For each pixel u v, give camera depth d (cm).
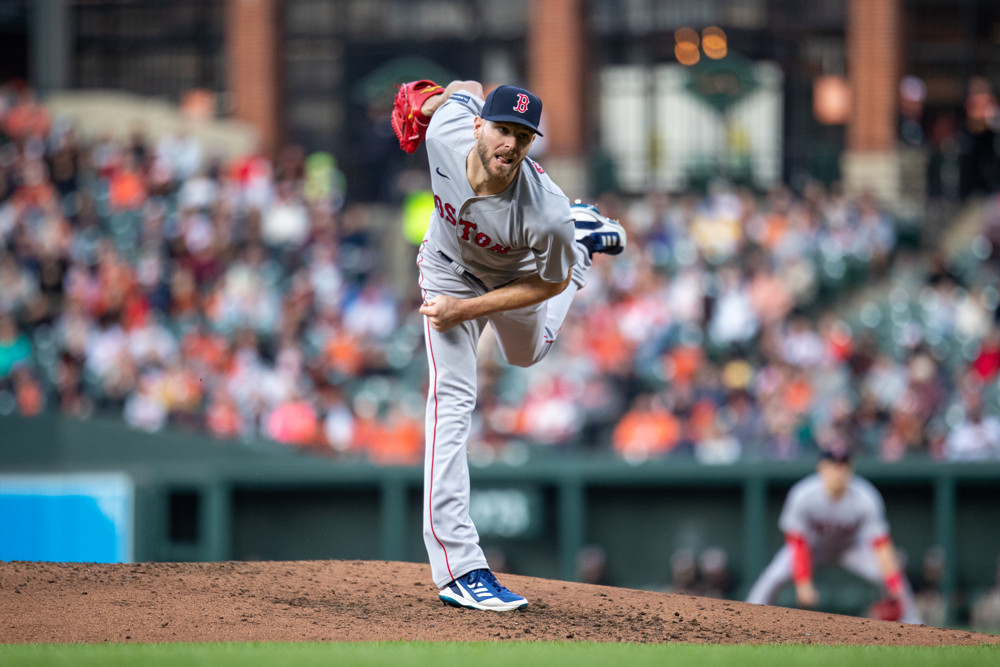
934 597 3909
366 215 7519
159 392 5225
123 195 6906
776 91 8525
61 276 6444
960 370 5053
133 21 9150
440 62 9044
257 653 1234
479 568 1630
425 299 1650
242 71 8350
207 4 9094
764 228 6412
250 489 4062
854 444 4425
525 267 1573
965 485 3950
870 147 7819
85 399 5491
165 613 1539
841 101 8488
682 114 8531
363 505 4050
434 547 1636
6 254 6494
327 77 9231
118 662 1157
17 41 9688
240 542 4053
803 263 6041
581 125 7969
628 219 6494
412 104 1598
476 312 1534
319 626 1505
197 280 6216
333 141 9181
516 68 8988
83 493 4044
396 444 4634
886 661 1244
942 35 8788
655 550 4019
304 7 9144
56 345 5859
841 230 6347
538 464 4041
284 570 1834
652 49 8575
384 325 5753
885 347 5575
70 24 9094
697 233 6247
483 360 4872
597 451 4672
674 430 4572
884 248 6391
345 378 5394
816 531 3072
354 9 9156
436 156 1517
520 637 1482
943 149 7544
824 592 3988
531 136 1409
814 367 4844
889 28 7806
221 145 7969
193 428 5016
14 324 5859
